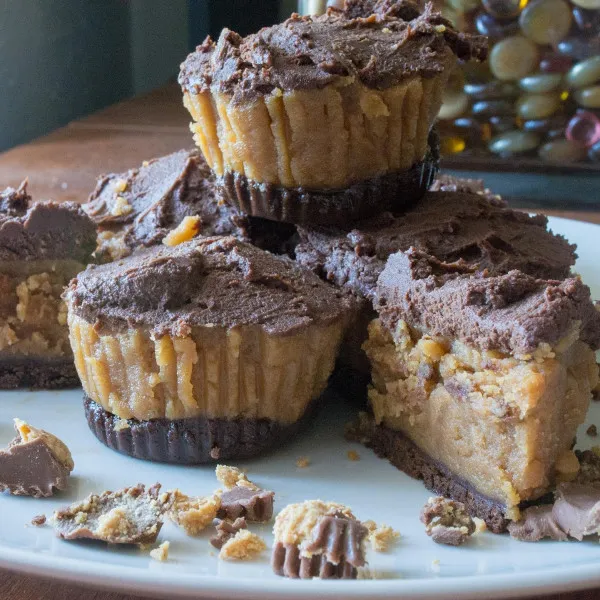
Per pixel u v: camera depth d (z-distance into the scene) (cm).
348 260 33
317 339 31
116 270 31
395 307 31
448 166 53
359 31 34
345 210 33
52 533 28
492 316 29
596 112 50
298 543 27
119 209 37
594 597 27
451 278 30
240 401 31
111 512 28
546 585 26
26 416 33
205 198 36
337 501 30
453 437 30
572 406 29
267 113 33
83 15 68
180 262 31
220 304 30
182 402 31
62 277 34
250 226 35
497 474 29
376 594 26
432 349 30
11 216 34
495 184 52
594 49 48
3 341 34
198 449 31
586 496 29
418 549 28
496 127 51
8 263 34
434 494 30
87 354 31
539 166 52
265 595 26
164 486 31
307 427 33
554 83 49
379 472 31
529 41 49
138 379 31
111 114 65
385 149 33
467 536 29
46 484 30
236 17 75
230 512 29
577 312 28
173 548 28
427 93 34
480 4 48
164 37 79
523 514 29
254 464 31
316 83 32
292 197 34
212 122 34
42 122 64
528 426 28
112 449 32
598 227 43
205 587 26
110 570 27
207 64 34
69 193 47
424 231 33
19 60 60
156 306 30
